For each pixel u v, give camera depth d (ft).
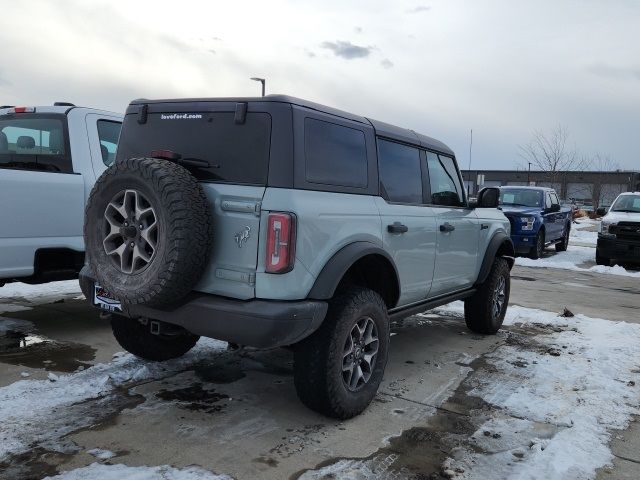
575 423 12.14
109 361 14.85
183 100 11.94
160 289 10.02
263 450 10.39
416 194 15.01
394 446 10.82
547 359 16.92
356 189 12.37
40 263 15.80
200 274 10.52
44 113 17.24
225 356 15.84
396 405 12.92
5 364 14.38
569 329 21.20
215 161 11.10
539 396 13.78
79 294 23.25
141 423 11.27
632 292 32.76
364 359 12.17
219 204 10.61
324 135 11.53
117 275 10.58
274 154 10.56
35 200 15.37
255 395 13.07
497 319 20.08
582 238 75.56
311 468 9.82
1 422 10.96
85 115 17.29
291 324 10.21
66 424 11.05
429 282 15.47
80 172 16.67
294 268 10.31
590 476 9.89
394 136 14.17
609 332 20.75
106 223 10.91
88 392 12.66
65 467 9.41
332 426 11.57
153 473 9.32
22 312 19.93
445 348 18.02
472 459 10.41
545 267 43.01
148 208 10.27
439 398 13.47
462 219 17.17
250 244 10.33
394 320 14.33
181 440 10.63
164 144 12.01
